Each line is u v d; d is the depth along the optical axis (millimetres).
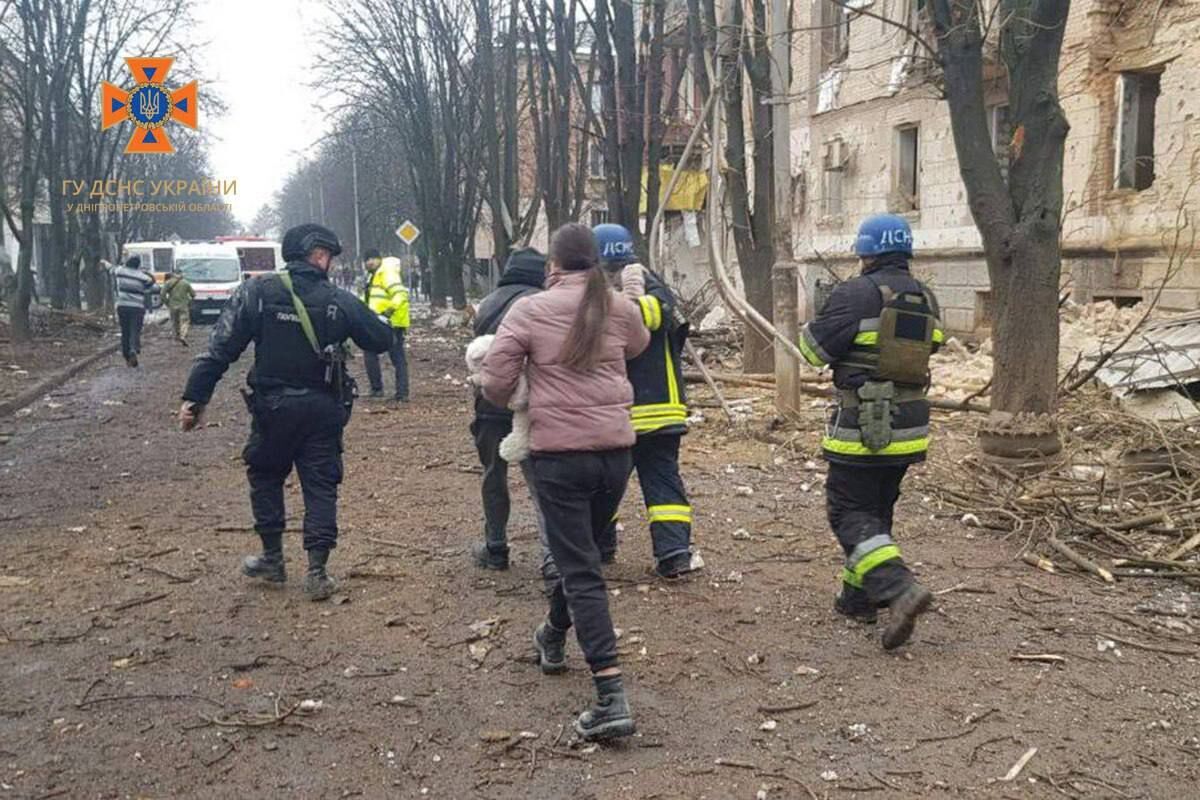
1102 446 8391
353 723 4000
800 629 4949
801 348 4742
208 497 7750
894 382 4629
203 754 3752
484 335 5363
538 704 4164
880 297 4613
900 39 19984
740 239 13289
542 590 5512
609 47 14789
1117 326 13852
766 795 3480
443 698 4219
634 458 5766
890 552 4523
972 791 3496
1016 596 5379
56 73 22609
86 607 5246
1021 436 7250
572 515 3877
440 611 5203
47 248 45875
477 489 7934
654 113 14562
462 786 3553
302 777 3605
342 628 4973
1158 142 15430
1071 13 16578
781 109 10070
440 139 33250
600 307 3846
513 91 20766
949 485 7492
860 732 3902
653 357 5652
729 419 10305
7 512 7309
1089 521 6273
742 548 6285
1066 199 16859
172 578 5695
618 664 4199
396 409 12422
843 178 23328
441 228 32625
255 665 4535
